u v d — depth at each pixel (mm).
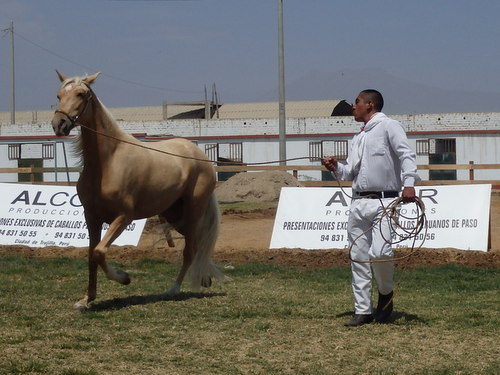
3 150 39281
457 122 49625
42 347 7363
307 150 41438
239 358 7031
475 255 12961
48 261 12852
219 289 10672
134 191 9492
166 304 9523
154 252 13891
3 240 15031
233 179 28484
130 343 7551
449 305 9383
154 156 9789
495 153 40031
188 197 10383
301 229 14383
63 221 15125
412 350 7293
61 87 8992
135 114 73688
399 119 50562
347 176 8336
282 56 30969
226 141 42344
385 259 8070
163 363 6859
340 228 14258
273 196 27281
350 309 9172
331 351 7277
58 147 33625
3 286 10625
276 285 10961
